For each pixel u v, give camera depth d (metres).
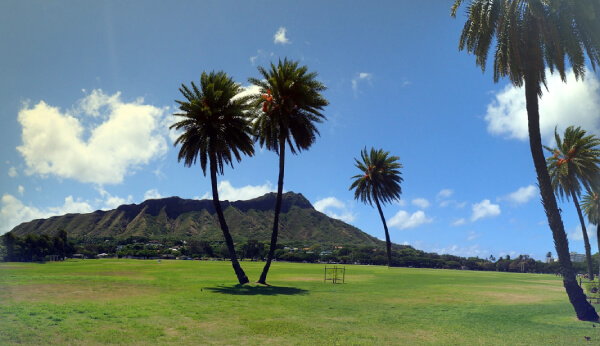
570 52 23.19
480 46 25.11
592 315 21.77
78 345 13.30
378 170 92.12
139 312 19.64
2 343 12.87
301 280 45.44
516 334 18.09
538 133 23.61
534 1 22.45
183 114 38.56
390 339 16.44
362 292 34.31
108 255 175.62
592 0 21.80
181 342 14.52
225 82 38.19
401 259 120.75
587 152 48.41
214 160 38.91
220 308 22.28
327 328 18.09
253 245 157.50
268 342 15.17
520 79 25.05
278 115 37.88
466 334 17.91
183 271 57.09
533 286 46.47
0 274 41.50
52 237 133.75
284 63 38.66
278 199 39.66
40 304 20.38
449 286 43.28
